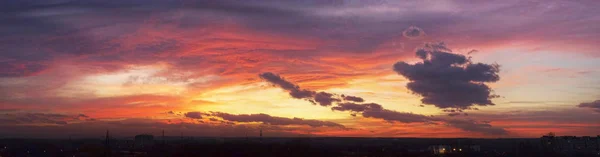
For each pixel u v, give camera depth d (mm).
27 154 152125
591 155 163000
